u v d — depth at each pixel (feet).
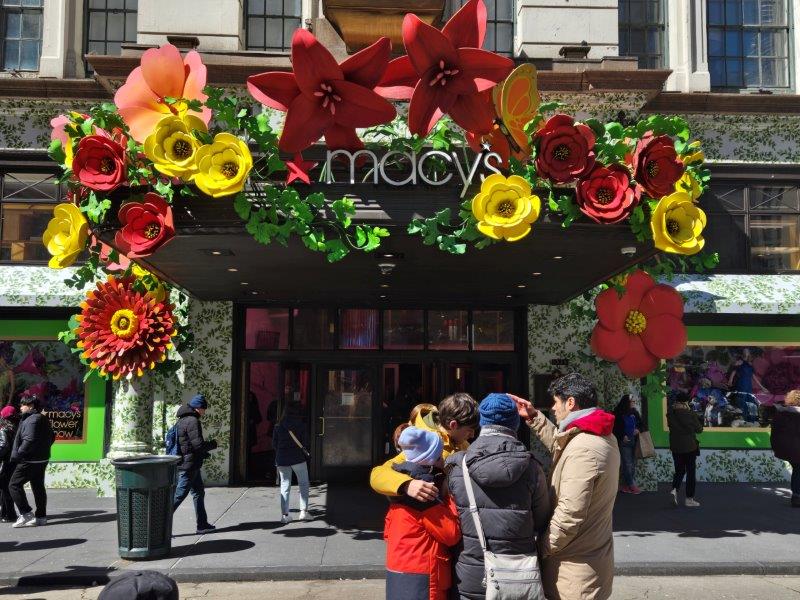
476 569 11.10
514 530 10.93
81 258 41.29
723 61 46.47
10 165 40.96
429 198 24.29
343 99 22.48
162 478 25.12
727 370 43.62
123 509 24.82
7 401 40.63
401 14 28.60
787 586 22.59
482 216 23.39
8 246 41.19
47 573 23.12
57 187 41.57
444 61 21.99
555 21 42.39
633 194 24.40
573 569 11.28
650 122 24.72
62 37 42.63
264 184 23.61
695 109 43.21
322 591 22.11
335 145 23.61
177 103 23.81
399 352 43.27
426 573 11.37
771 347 43.88
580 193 24.29
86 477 40.27
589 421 11.60
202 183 22.72
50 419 40.65
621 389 41.32
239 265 30.68
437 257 29.17
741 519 31.81
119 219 23.80
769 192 44.57
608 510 11.56
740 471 43.04
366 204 24.14
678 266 43.32
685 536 28.37
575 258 29.43
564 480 11.22
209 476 40.98
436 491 11.41
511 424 11.60
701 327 43.60
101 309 30.81
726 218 44.27
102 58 38.52
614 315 33.30
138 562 24.52
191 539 27.86
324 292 39.24
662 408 43.09
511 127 23.61
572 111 40.83
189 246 26.68
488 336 44.04
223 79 38.83
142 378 38.29
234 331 42.16
